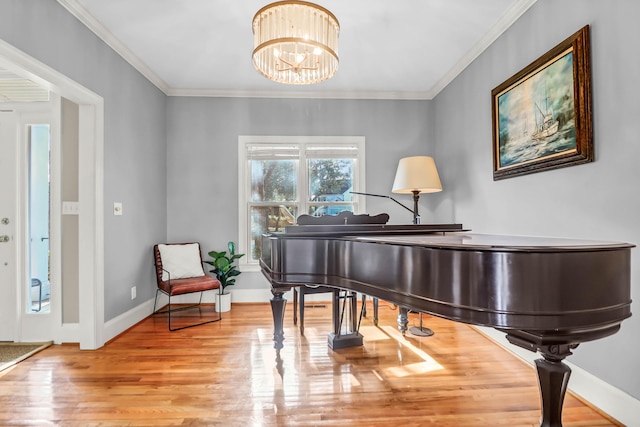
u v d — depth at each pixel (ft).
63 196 9.45
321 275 6.92
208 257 13.78
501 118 9.08
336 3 8.25
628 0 5.58
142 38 9.82
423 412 6.14
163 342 9.51
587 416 6.08
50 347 9.16
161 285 11.24
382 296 5.62
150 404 6.40
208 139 13.79
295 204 14.17
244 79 12.80
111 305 9.81
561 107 6.95
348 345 9.04
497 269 4.20
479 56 10.43
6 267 9.49
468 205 11.21
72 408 6.29
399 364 8.03
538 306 4.04
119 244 10.22
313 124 14.10
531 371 7.70
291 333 10.17
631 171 5.59
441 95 13.37
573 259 4.07
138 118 11.38
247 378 7.37
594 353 6.40
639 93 5.44
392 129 14.29
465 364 8.04
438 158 13.73
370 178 14.23
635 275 5.55
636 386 5.59
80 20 8.40
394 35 9.77
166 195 13.60
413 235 7.45
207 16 8.75
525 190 8.27
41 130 9.71
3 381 7.30
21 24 6.66
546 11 7.50
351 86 13.64
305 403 6.41
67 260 9.48
